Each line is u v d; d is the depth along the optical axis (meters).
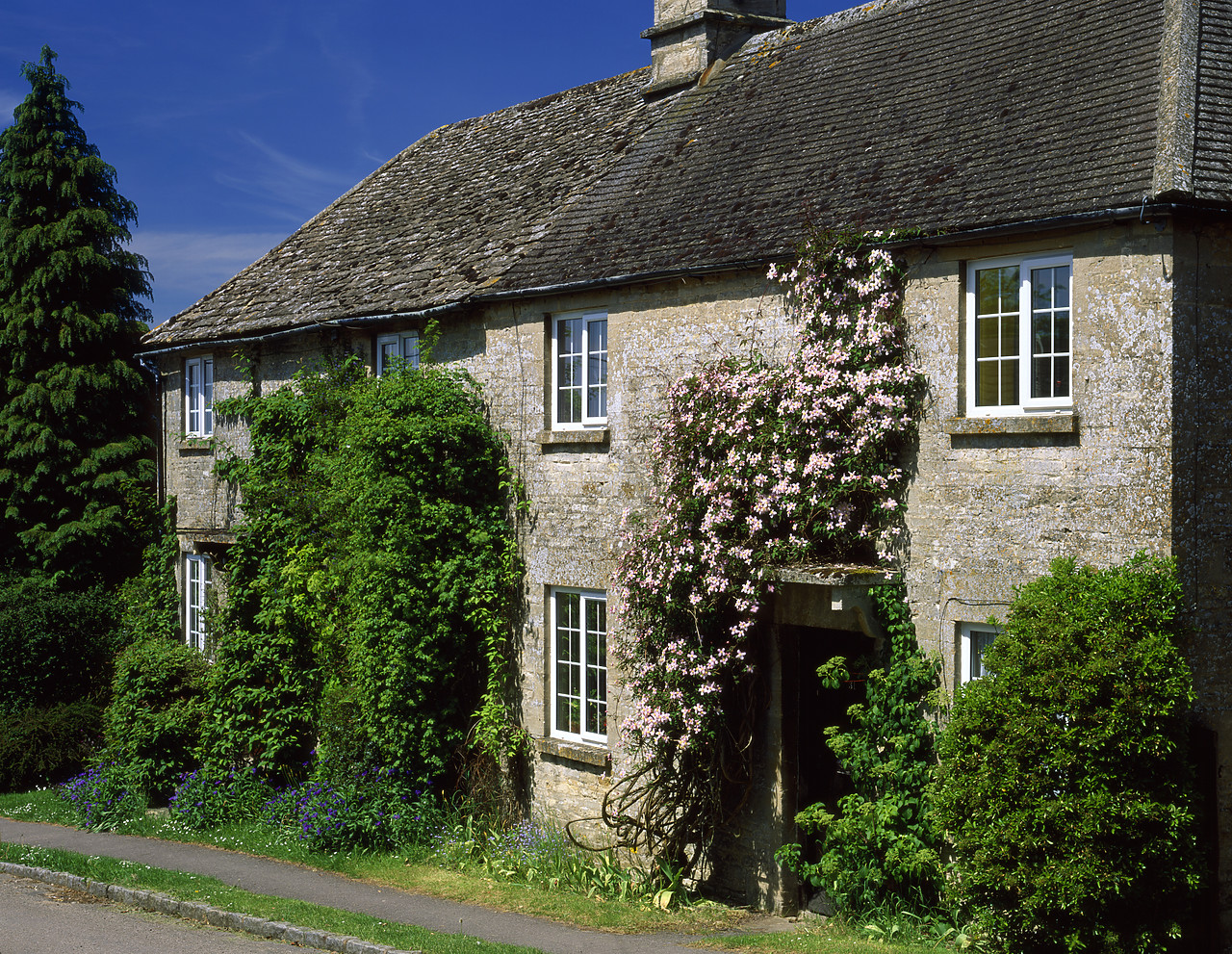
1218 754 8.77
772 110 13.69
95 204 25.83
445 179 18.84
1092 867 7.95
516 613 13.84
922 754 9.97
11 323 24.34
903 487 10.23
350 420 14.45
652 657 11.60
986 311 9.88
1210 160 8.85
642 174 14.30
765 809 11.35
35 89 25.23
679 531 11.24
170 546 20.12
